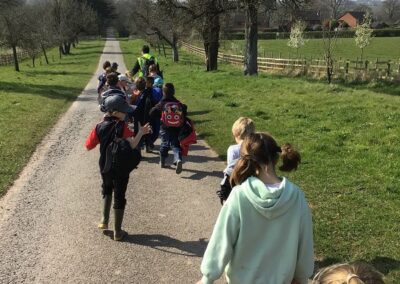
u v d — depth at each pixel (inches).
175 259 209.0
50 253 213.8
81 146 426.9
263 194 110.2
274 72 1268.5
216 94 752.3
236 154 206.4
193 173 342.3
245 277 112.7
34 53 1939.0
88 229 240.4
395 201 270.5
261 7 1098.7
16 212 262.5
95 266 202.4
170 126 337.4
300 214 112.5
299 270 115.2
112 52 2883.9
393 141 405.1
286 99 663.8
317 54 2086.6
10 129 489.7
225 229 112.0
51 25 2689.5
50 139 455.2
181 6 1218.0
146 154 397.7
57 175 334.6
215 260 112.5
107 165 218.7
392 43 2807.6
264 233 112.0
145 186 310.8
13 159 371.2
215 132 474.6
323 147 393.7
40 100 736.3
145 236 232.7
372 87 962.7
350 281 77.5
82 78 1282.0
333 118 511.2
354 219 244.4
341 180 309.3
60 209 267.7
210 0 1192.2
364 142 407.5
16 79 1205.1
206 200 283.9
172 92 345.4
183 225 246.2
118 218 224.5
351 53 2213.3
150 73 447.5
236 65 1690.5
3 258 209.0
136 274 195.9
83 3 4151.1
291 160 128.8
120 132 220.1
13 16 1635.1
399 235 224.2
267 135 118.6
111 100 222.7
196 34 1355.8
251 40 1103.6
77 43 3973.9
